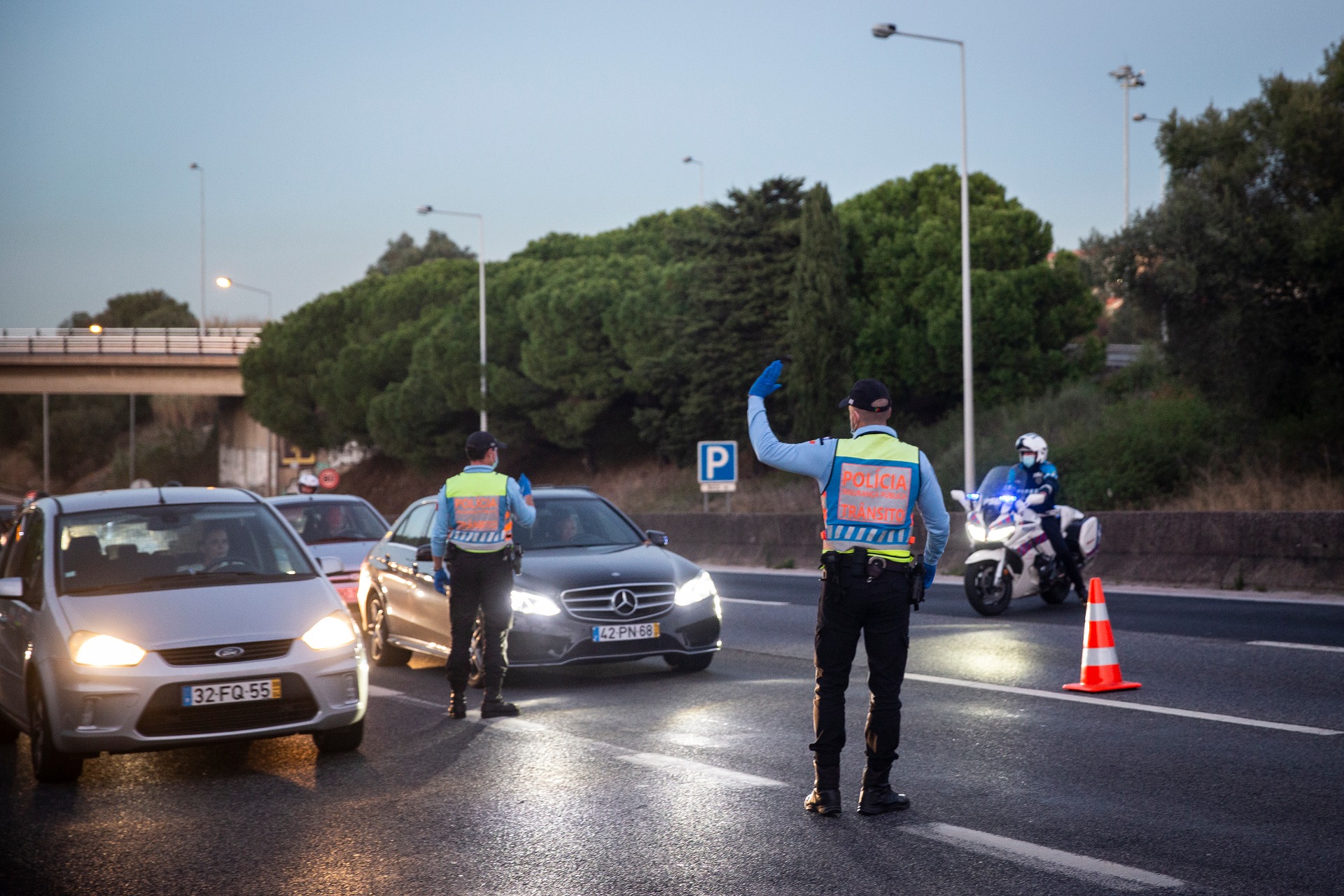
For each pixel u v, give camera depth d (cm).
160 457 9344
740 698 921
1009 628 1270
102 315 12794
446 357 5184
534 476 5250
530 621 977
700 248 3888
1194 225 2256
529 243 6269
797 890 477
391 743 800
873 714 587
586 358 4581
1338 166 2258
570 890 488
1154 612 1360
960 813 581
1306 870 484
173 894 504
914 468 578
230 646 717
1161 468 2402
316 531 1509
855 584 575
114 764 772
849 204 4097
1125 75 6397
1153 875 482
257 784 699
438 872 518
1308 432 2361
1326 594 1498
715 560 2511
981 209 3650
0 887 521
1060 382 3456
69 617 729
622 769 697
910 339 3541
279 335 6794
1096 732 755
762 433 590
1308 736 729
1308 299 2278
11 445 11919
